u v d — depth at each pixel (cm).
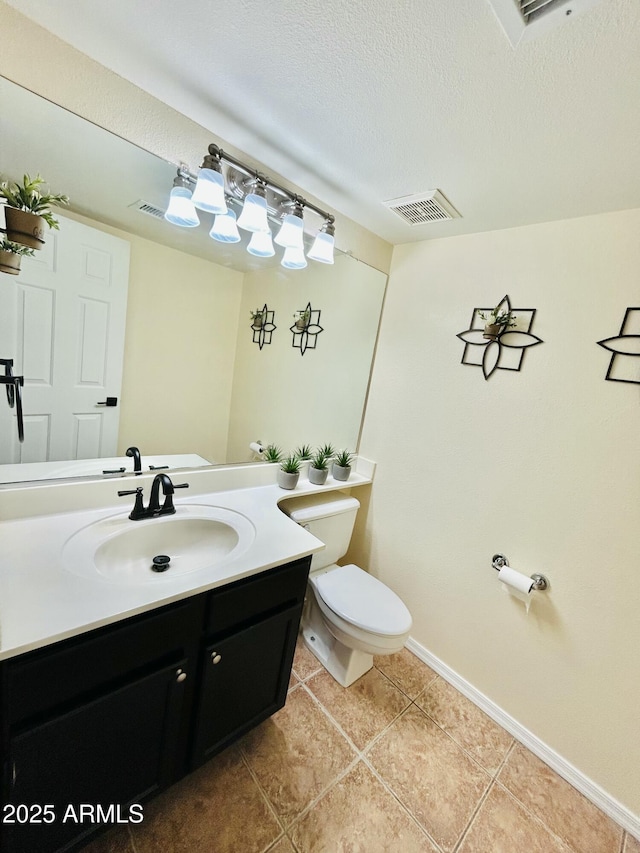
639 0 60
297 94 98
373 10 71
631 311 120
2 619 75
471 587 166
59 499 119
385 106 96
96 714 84
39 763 79
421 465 184
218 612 103
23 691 74
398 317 192
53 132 98
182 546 131
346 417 204
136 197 116
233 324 155
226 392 160
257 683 122
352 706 155
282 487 172
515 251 147
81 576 92
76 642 79
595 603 130
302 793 120
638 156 98
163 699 97
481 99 88
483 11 67
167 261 132
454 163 116
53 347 114
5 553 97
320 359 184
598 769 131
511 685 153
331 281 176
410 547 190
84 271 115
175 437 149
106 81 101
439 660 179
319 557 185
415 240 182
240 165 122
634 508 121
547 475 141
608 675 128
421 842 112
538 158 106
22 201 100
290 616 125
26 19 88
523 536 148
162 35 85
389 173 128
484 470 159
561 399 136
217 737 115
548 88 82
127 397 133
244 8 75
